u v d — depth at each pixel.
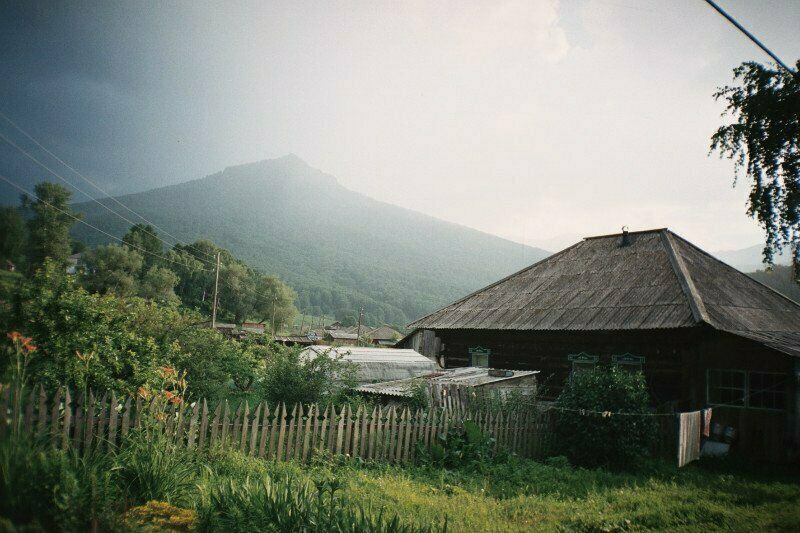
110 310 10.20
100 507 5.29
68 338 8.85
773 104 13.77
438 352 23.06
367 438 10.67
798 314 19.64
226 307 111.19
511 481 10.12
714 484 10.62
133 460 6.36
